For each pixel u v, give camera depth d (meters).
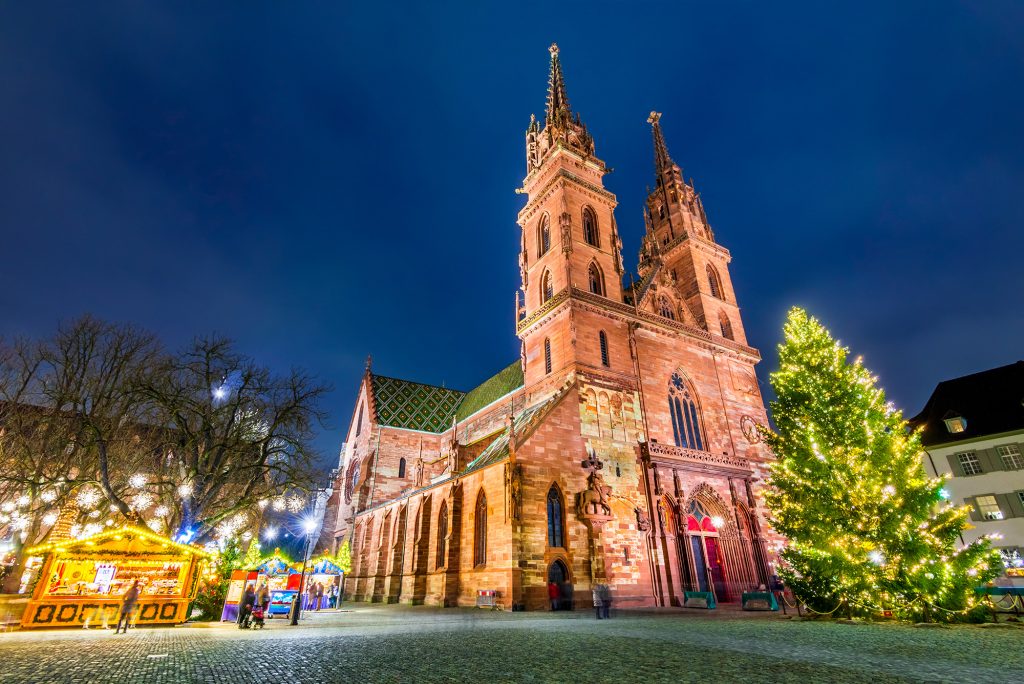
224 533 40.66
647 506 39.94
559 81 64.00
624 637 18.75
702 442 48.28
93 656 15.37
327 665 13.50
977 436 52.66
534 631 21.09
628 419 43.16
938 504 25.39
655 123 72.44
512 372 64.25
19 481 32.94
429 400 77.69
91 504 38.75
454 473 42.53
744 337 58.59
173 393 37.50
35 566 38.84
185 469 36.53
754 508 44.81
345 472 76.69
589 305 46.06
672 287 54.88
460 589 37.38
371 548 58.62
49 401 37.53
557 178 52.56
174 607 27.58
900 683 10.77
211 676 12.09
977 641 16.98
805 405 29.39
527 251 55.34
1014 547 48.16
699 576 40.03
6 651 16.47
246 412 39.66
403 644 17.58
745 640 17.77
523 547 33.06
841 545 24.92
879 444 25.73
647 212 69.00
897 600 23.38
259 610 25.62
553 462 36.91
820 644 16.69
